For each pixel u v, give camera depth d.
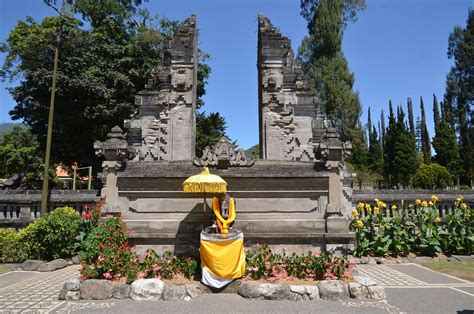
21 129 42.50
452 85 46.78
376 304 7.08
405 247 13.09
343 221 9.46
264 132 14.20
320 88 37.06
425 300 7.59
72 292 7.55
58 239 12.16
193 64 14.38
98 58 24.19
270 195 9.80
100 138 25.20
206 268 7.92
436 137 41.16
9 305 7.16
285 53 14.60
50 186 24.36
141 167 9.98
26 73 22.50
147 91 14.46
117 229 8.95
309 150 14.12
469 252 13.34
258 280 8.02
